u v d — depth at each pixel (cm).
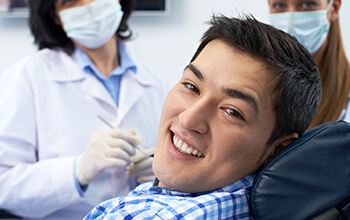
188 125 64
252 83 63
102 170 126
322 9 125
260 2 199
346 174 62
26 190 124
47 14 144
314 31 126
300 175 62
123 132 130
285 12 130
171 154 68
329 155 63
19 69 138
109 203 70
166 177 68
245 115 63
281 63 65
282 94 65
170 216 59
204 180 66
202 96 66
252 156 67
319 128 68
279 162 63
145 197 67
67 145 134
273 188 62
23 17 224
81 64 143
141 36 219
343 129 65
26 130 131
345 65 127
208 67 65
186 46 215
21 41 225
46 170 126
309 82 70
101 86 143
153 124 151
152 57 219
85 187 131
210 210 61
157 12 213
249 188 69
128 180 140
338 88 124
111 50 149
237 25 68
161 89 161
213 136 65
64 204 128
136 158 131
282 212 61
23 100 133
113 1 141
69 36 142
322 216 60
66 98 138
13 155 128
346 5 187
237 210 65
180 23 215
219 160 65
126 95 146
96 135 130
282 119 67
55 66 143
